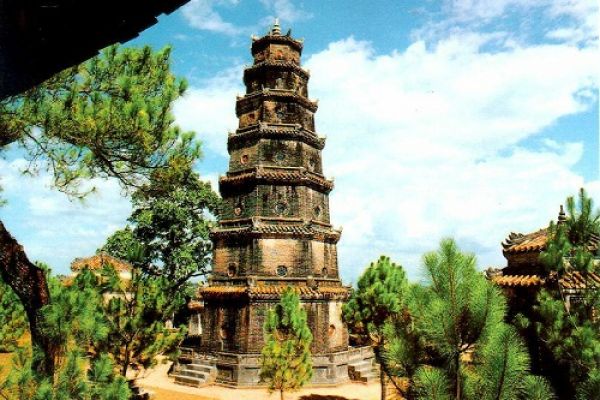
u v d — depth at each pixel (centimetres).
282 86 4141
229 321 3659
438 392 763
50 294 1070
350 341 4553
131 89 1369
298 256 3741
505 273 2053
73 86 1346
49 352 933
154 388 3447
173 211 4944
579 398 972
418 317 850
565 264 1366
